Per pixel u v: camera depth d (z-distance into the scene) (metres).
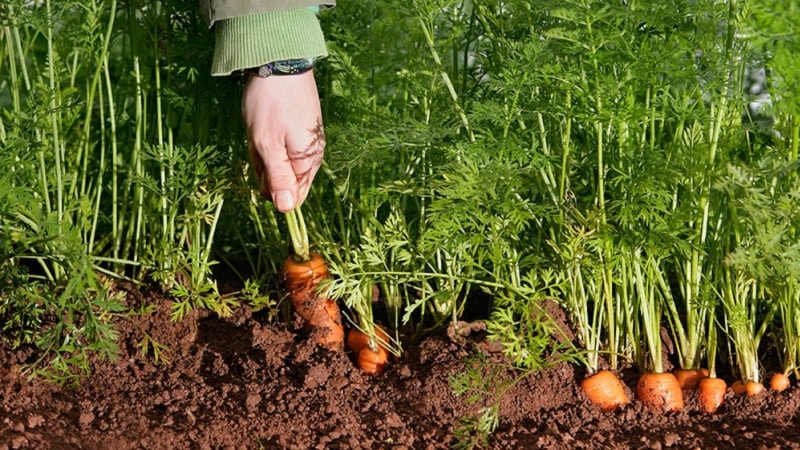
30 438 1.62
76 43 1.91
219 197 1.88
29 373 1.78
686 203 1.75
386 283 1.89
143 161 1.90
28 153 1.80
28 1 1.83
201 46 1.85
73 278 1.68
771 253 1.65
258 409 1.74
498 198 1.74
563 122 1.79
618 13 1.69
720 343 1.86
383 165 1.90
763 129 1.78
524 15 1.80
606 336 1.82
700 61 1.73
